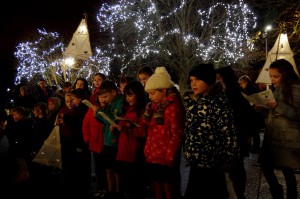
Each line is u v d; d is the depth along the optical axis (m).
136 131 5.70
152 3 23.72
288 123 5.00
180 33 24.66
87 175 6.93
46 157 6.68
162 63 25.45
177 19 25.00
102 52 25.56
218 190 4.21
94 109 5.90
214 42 23.75
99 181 6.57
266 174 5.27
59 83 26.64
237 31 22.28
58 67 26.84
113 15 24.33
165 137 4.89
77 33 9.62
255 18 19.86
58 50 29.06
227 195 4.33
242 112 4.86
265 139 5.23
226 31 23.16
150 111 5.23
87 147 6.86
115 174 5.96
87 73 23.83
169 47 25.05
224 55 23.52
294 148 4.98
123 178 6.00
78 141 6.81
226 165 4.15
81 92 6.92
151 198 6.11
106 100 6.07
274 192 5.25
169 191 5.00
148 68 6.73
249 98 5.25
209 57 24.08
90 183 6.99
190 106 4.34
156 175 4.96
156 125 5.00
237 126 4.82
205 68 4.27
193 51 24.73
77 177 6.89
